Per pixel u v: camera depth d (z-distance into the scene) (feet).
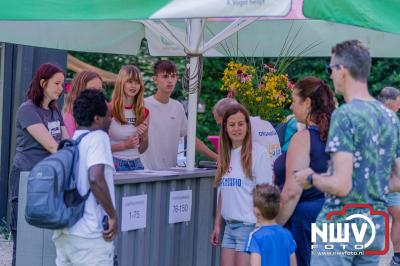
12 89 51.96
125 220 29.63
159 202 31.48
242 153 30.09
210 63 76.64
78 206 25.27
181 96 78.79
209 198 34.37
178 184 32.58
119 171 32.68
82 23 42.47
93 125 25.94
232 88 36.32
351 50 22.88
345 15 24.72
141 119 34.40
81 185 25.45
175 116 39.04
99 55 85.66
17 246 29.89
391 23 25.49
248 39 44.39
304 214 26.61
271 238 25.91
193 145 34.40
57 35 41.70
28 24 40.42
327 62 73.77
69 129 32.55
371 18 25.17
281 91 36.65
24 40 40.47
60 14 25.49
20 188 29.81
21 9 25.66
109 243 26.00
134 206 30.04
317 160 25.98
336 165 22.40
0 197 51.67
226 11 24.66
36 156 31.63
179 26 42.22
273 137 34.37
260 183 30.04
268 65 40.88
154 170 34.01
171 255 32.45
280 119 36.55
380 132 22.90
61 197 24.95
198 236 33.94
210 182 34.37
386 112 23.26
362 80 23.03
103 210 25.72
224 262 30.71
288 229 27.14
